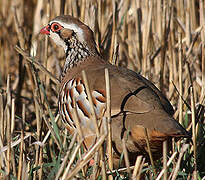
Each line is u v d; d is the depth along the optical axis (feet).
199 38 52.70
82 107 34.73
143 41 48.32
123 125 33.12
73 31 41.27
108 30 46.70
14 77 61.57
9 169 31.81
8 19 68.13
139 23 50.78
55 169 31.91
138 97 33.53
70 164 28.89
